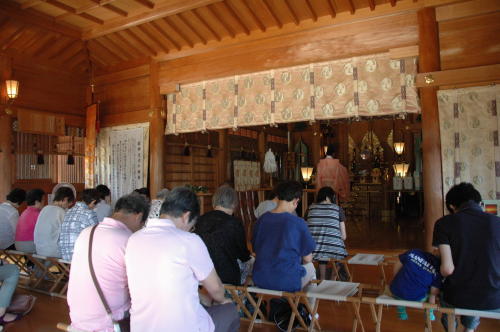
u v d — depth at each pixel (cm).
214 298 232
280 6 549
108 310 233
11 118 670
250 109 605
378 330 296
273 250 315
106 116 766
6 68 663
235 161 1011
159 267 204
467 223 260
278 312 341
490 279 252
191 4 572
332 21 538
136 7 615
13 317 378
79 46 725
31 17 627
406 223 981
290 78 574
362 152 1242
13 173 670
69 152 756
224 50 626
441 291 289
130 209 271
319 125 1248
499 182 442
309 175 1023
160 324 201
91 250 238
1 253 500
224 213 342
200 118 653
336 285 328
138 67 717
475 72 453
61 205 499
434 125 475
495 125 448
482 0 456
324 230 429
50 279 532
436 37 478
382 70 513
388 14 505
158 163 684
